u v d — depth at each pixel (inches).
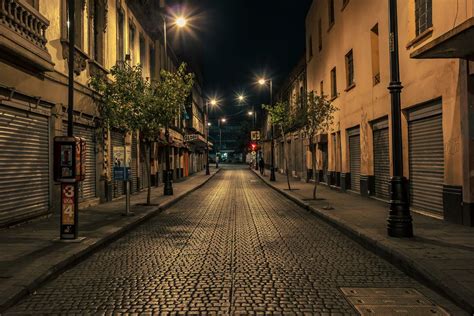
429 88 462.9
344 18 824.9
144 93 602.2
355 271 275.0
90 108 615.2
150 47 1101.7
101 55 682.2
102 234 384.2
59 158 345.7
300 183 1200.8
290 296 221.9
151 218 548.7
